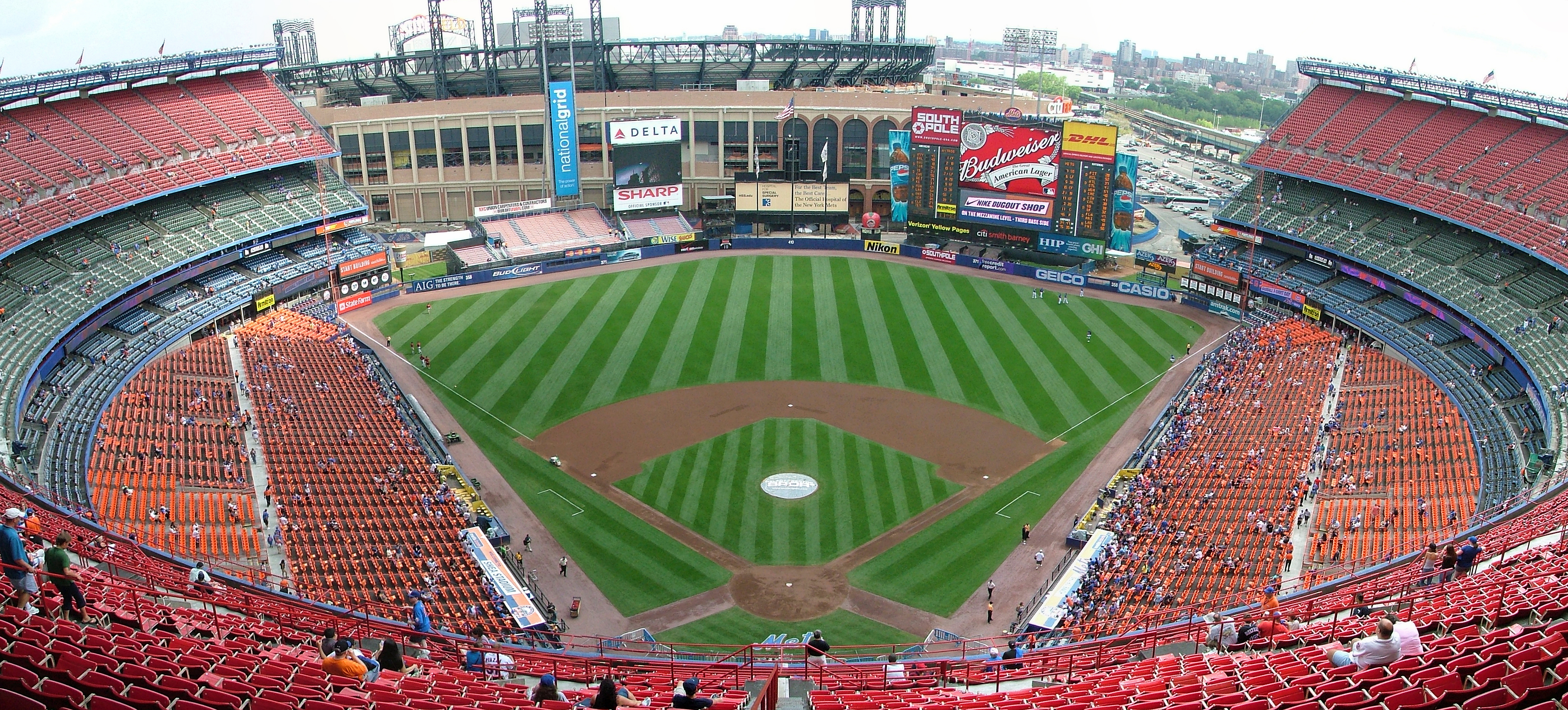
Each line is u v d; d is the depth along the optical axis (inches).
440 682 900.0
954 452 2292.1
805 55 5017.2
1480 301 2684.5
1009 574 1822.1
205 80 3582.7
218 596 1115.9
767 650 1513.3
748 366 2790.4
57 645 764.6
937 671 1120.2
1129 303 3380.9
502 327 3097.9
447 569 1706.4
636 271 3718.0
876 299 3385.8
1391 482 1993.1
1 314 2465.6
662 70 4940.9
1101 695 886.4
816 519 2003.0
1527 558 1170.0
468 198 4414.4
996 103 4347.9
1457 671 708.7
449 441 2337.6
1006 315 3238.2
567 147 3959.2
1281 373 2635.3
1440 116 3312.0
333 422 2301.9
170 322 2792.8
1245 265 3316.9
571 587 1781.5
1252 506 1926.7
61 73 3031.5
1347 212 3297.2
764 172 4008.4
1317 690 756.0
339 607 1299.2
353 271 3299.7
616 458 2256.4
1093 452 2300.7
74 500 1754.4
